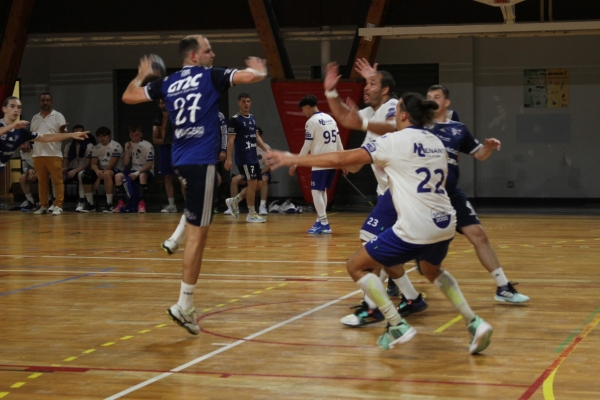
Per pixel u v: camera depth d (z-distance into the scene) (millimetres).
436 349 4277
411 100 4121
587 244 9047
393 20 14445
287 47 16828
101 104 17453
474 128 16281
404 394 3465
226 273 7117
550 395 3410
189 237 4613
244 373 3840
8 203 16906
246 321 5062
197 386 3633
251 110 17094
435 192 4047
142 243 9609
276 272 7152
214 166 4625
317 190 10516
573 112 15852
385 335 4062
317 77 17031
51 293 6215
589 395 3406
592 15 13781
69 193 17531
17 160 18078
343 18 14719
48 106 13891
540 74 15922
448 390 3512
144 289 6363
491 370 3836
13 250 9023
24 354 4266
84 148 15102
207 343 4484
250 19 15078
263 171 14094
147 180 14602
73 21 15594
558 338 4496
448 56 16125
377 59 16391
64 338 4652
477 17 14148
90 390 3588
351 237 10117
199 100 4578
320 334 4672
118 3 15469
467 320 4148
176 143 4656
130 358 4160
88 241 9875
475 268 7215
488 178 16266
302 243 9453
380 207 5066
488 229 10961
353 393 3490
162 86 4703
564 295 5828
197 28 15297
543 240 9516
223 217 13461
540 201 16094
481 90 16219
